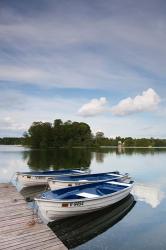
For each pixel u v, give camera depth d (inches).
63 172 856.9
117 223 468.4
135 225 460.1
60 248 306.2
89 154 2487.7
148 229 442.3
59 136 3720.5
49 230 352.5
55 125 3821.4
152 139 5743.1
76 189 542.9
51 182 604.7
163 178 979.9
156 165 1487.5
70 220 452.8
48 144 3686.0
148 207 568.1
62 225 445.1
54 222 437.7
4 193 544.7
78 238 398.9
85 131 3956.7
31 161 1600.6
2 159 1742.1
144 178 979.3
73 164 1438.2
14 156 2034.9
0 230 348.2
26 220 384.5
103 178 758.5
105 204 491.5
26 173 773.9
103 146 5206.7
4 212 416.5
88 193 532.1
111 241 391.2
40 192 702.5
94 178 751.7
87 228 441.4
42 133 3577.8
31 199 621.9
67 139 3782.0
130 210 546.0
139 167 1380.4
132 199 635.5
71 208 429.4
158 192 714.2
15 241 319.3
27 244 312.5
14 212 417.1
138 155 2534.5
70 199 433.1
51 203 414.3
